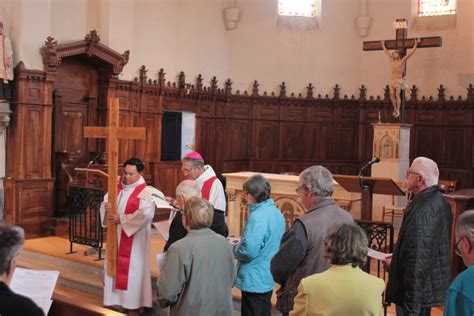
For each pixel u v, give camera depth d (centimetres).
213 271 337
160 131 1170
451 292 224
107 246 550
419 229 344
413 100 1308
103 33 1045
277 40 1379
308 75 1387
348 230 251
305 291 247
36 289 294
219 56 1336
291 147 1380
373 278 250
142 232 548
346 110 1379
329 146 1383
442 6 1304
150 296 552
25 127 866
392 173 1011
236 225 727
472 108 1248
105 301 551
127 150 1084
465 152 1261
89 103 1021
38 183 883
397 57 1059
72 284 669
